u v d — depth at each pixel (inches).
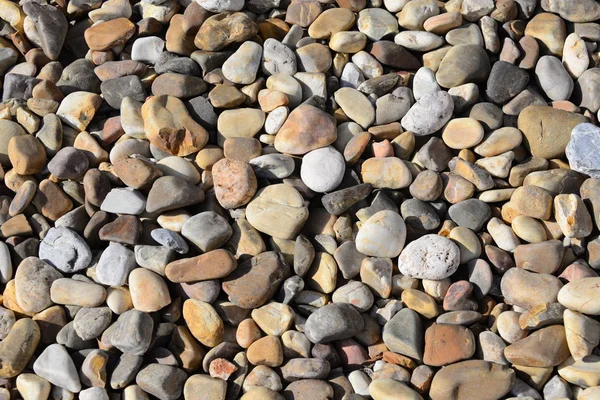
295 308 32.5
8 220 33.9
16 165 34.3
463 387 30.7
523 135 34.1
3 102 35.9
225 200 33.4
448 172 33.9
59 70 36.6
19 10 37.2
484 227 33.4
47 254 33.2
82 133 35.0
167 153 34.6
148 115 34.3
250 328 32.0
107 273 32.6
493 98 34.8
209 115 34.9
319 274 32.7
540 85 35.0
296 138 33.9
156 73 35.9
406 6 35.9
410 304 32.0
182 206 33.4
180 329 32.2
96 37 36.3
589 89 34.6
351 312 31.7
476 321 31.8
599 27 35.6
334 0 36.8
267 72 35.6
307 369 31.2
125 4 37.1
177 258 33.1
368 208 33.5
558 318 31.2
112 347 32.0
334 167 33.5
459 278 32.7
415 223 33.2
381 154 34.1
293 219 32.9
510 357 31.0
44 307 32.8
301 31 36.4
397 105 34.8
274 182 34.1
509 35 35.7
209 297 32.2
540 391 31.1
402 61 35.6
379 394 30.7
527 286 31.8
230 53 35.9
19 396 32.0
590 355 30.7
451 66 34.8
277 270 32.4
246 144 34.2
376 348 31.9
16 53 37.2
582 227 32.3
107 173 34.3
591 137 33.1
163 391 31.2
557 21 35.5
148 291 32.1
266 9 37.0
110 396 31.7
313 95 35.2
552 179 33.3
